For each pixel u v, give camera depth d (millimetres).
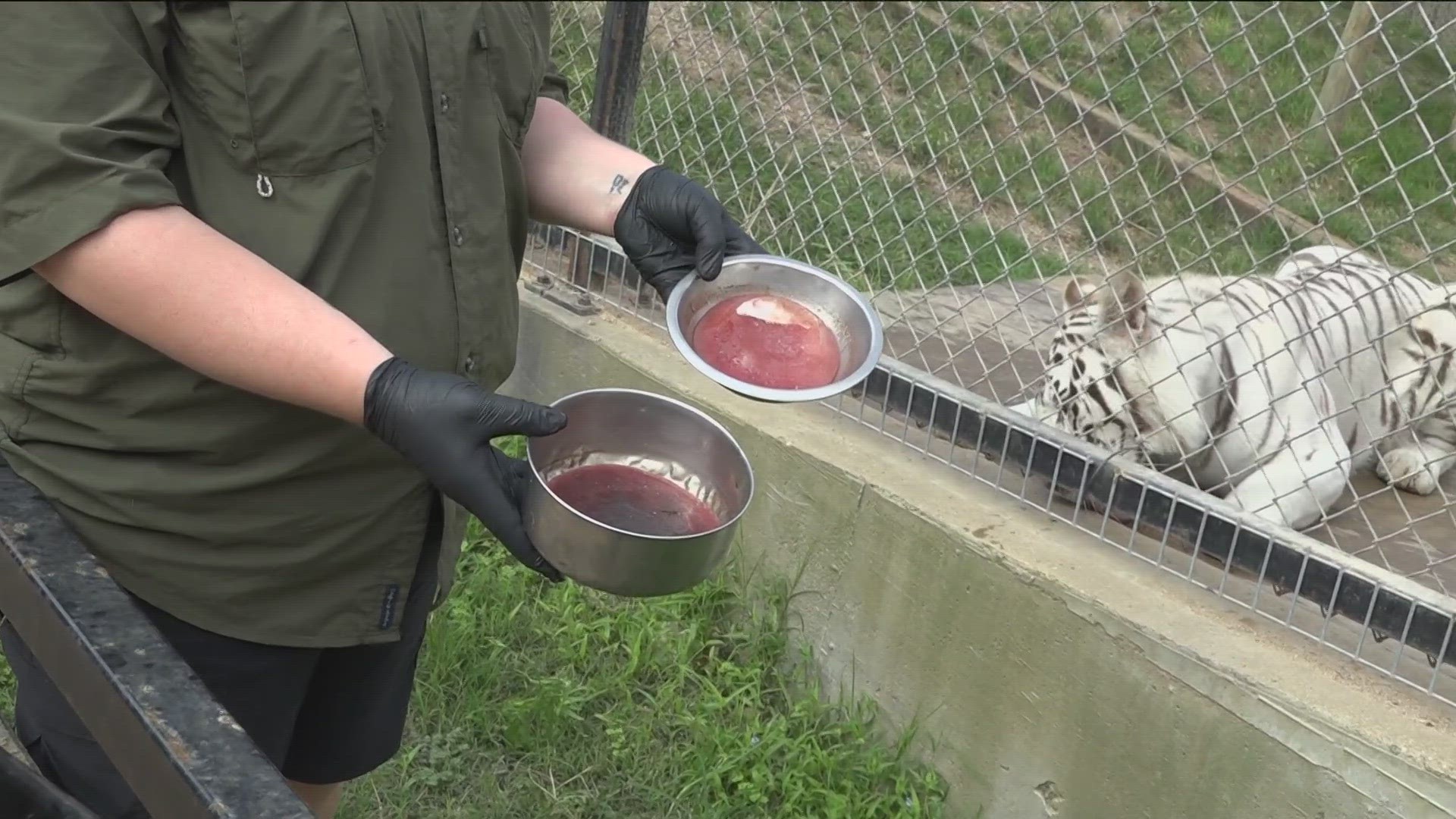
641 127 5652
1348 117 6719
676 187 2143
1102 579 3113
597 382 4309
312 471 1930
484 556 3969
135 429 1858
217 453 1880
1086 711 3074
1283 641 2928
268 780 1343
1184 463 3658
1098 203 6336
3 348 1866
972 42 7738
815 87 6812
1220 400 3896
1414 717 2682
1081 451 3342
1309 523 3785
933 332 4082
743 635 3771
